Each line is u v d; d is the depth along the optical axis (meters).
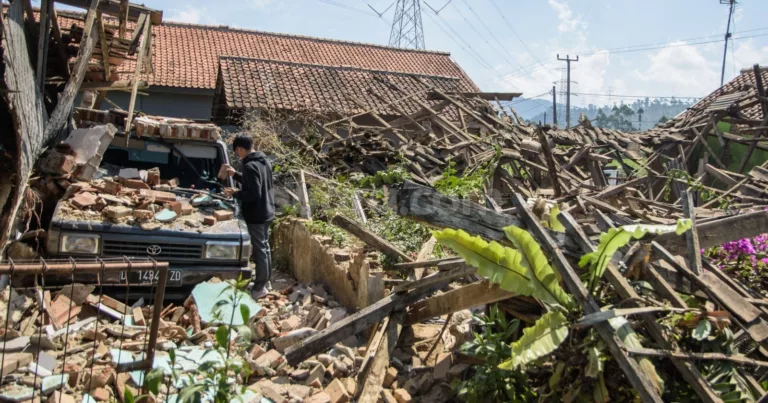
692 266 4.14
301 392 4.34
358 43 30.56
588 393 3.65
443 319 5.73
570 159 14.37
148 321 5.27
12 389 3.85
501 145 13.30
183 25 27.25
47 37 7.53
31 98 6.29
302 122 16.72
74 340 4.74
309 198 9.05
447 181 10.57
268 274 6.53
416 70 28.88
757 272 5.43
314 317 5.58
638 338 3.63
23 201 5.68
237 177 6.59
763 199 9.15
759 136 17.81
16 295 5.08
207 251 5.74
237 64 20.47
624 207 8.84
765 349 3.66
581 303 3.75
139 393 3.94
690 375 3.36
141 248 5.58
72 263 3.32
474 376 4.28
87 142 6.55
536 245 3.87
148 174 6.98
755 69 18.17
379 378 4.32
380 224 7.97
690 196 4.78
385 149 12.73
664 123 21.98
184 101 23.17
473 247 3.92
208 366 3.66
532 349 3.59
